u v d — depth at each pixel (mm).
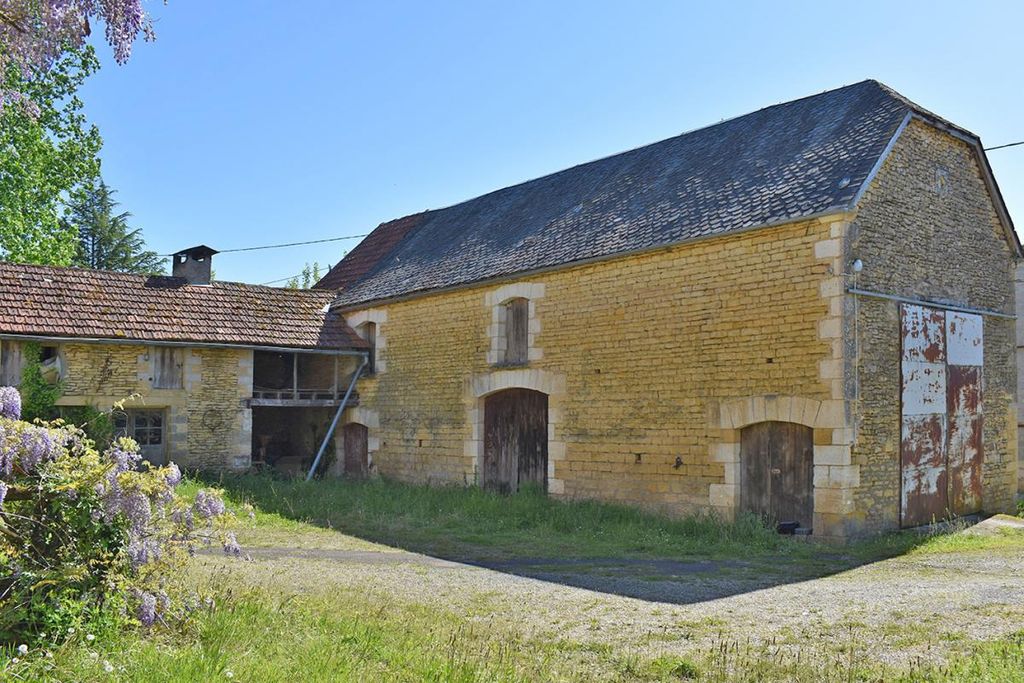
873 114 12398
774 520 11430
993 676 5078
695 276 12414
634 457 13078
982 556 10039
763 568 9258
